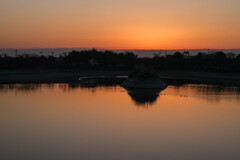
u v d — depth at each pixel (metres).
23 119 28.30
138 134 23.20
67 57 123.56
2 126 25.52
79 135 22.80
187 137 22.55
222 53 122.75
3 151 18.98
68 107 34.81
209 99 41.91
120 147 19.98
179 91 51.25
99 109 33.59
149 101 39.78
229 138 22.36
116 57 124.69
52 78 78.19
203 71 93.25
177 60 113.19
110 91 51.00
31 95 45.22
